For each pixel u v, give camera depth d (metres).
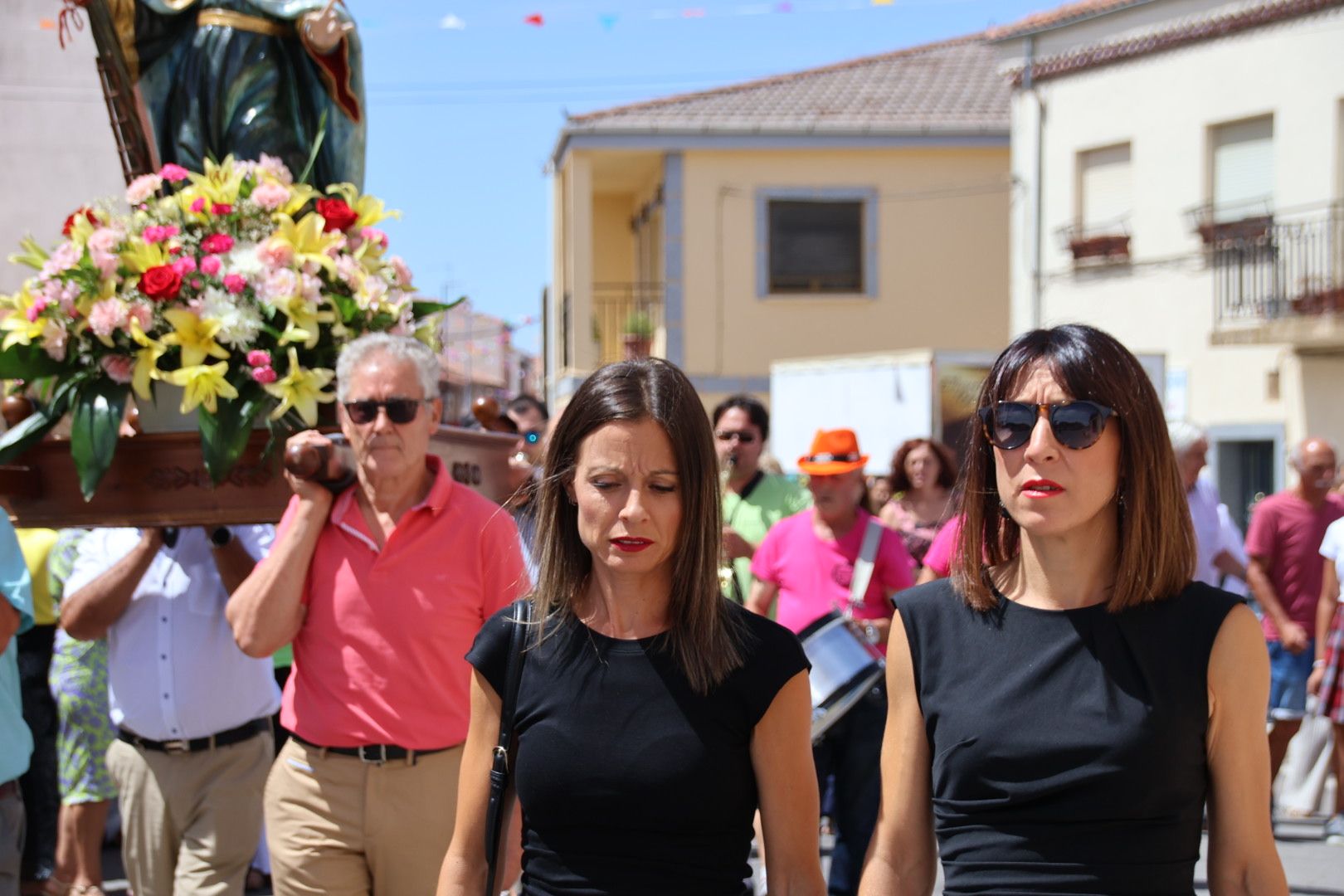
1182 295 18.50
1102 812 2.37
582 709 2.61
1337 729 7.20
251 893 6.45
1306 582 7.59
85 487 4.15
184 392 4.22
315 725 3.77
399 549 3.79
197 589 4.57
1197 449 7.57
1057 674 2.45
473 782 2.76
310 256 4.39
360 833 3.74
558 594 2.72
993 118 22.86
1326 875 6.69
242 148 5.17
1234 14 17.70
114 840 7.37
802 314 22.81
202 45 5.12
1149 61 18.83
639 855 2.57
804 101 23.55
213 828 4.52
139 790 4.57
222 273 4.27
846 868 5.04
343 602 3.78
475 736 2.77
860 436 16.38
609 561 2.61
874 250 22.86
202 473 4.26
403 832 3.71
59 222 7.02
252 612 3.77
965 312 23.00
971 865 2.44
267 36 5.20
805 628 5.09
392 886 3.77
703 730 2.59
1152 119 18.84
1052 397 2.48
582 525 2.63
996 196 22.94
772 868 2.62
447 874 2.75
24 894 6.07
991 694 2.47
